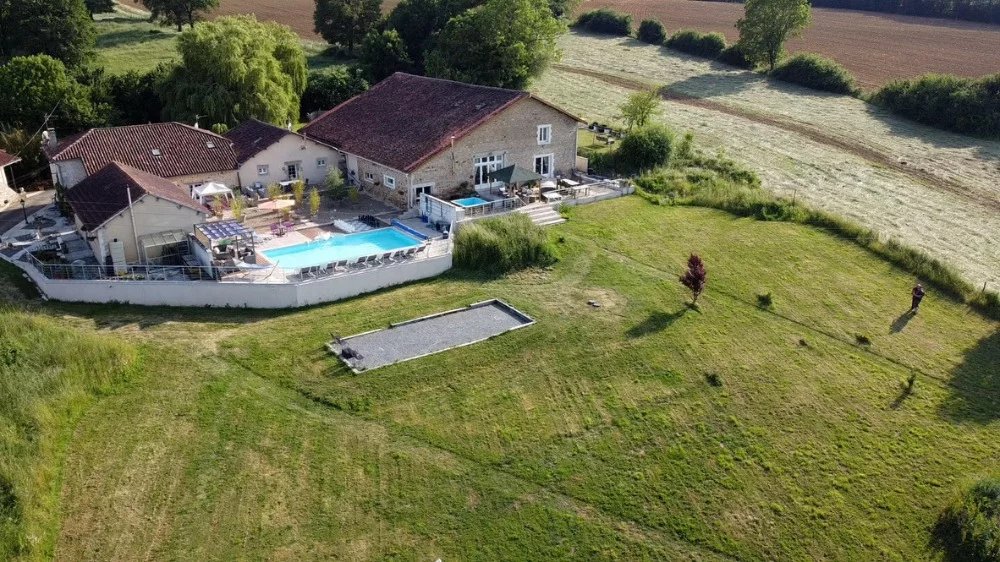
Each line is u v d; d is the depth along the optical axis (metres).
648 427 24.28
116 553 18.30
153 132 43.88
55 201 43.12
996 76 69.88
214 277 31.52
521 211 40.47
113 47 80.88
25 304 30.09
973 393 27.62
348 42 90.44
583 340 29.02
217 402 24.23
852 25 116.69
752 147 61.91
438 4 80.31
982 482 22.03
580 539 19.81
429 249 35.44
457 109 44.97
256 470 21.31
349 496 20.58
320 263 33.78
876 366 28.86
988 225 46.75
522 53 66.06
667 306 32.16
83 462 21.27
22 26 67.62
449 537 19.52
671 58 99.88
